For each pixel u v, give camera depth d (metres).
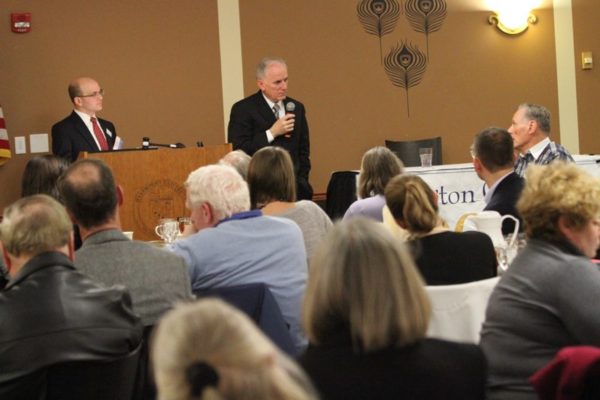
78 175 3.60
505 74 10.76
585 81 10.86
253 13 10.17
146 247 3.62
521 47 10.77
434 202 3.94
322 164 10.45
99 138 8.88
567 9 10.80
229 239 4.00
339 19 10.40
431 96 10.62
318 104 10.41
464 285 3.45
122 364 3.14
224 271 3.97
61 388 3.05
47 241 3.14
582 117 10.88
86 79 8.86
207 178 4.12
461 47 10.66
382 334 2.21
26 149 9.55
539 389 2.35
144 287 3.54
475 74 10.70
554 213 3.05
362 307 2.22
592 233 3.08
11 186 9.53
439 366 2.25
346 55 10.44
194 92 10.01
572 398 2.27
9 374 2.99
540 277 2.99
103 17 9.75
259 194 4.80
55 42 9.62
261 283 3.62
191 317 1.47
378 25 10.49
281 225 4.12
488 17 10.70
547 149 6.96
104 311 3.10
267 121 8.32
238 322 1.47
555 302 2.96
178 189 6.36
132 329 3.16
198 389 1.40
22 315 3.03
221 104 10.08
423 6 10.57
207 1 10.03
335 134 10.45
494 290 3.14
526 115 6.98
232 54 10.11
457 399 2.25
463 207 7.01
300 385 1.45
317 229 4.73
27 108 9.56
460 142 10.70
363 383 2.24
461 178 7.00
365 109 10.49
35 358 2.99
